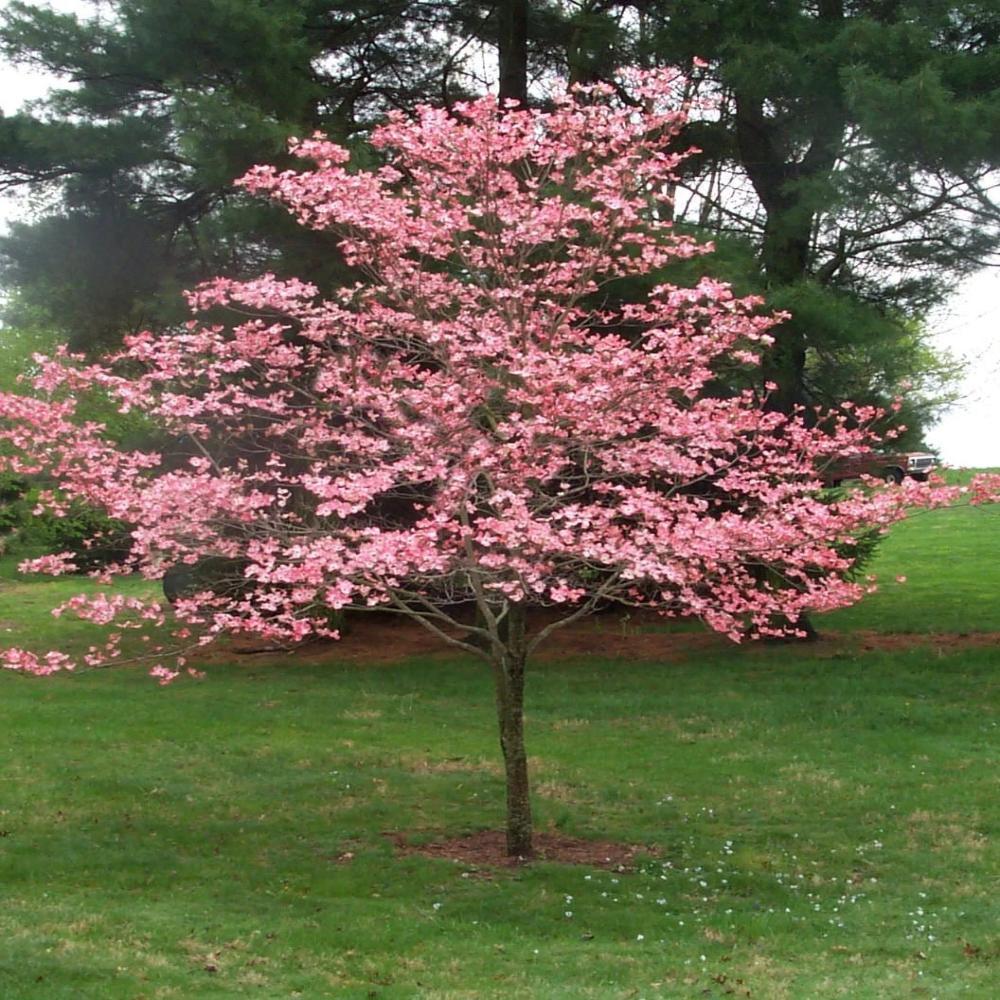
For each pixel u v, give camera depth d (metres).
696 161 14.66
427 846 8.19
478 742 10.92
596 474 7.98
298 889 7.27
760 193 14.54
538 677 13.58
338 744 10.76
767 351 12.05
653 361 7.58
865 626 16.12
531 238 8.48
